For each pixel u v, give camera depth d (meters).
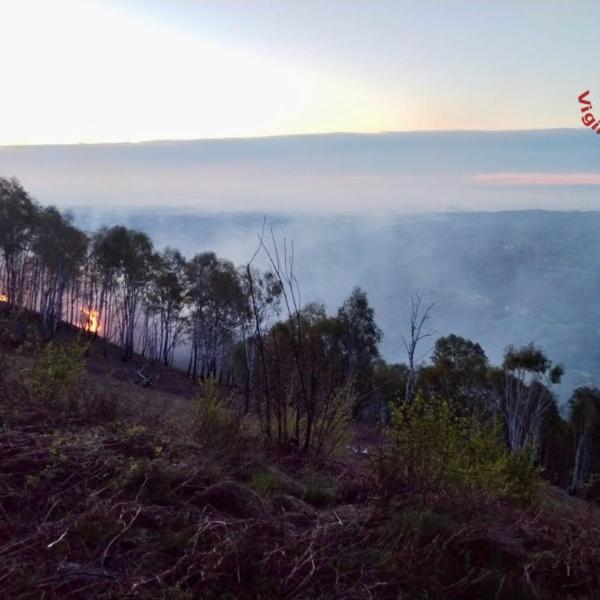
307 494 4.18
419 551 3.19
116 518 3.15
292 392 6.12
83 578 2.68
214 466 4.08
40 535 2.90
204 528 3.13
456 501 3.80
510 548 3.43
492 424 5.28
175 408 5.68
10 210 32.62
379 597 2.91
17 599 2.46
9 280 32.94
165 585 2.70
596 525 3.84
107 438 4.14
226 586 2.81
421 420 4.20
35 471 3.54
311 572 2.91
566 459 23.62
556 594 3.21
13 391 4.73
